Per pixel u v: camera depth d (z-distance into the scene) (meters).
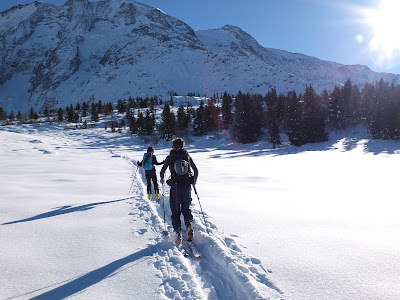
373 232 4.34
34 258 3.48
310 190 8.80
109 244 4.06
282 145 54.84
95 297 2.69
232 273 3.23
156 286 2.95
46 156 24.06
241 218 5.25
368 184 10.45
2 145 33.81
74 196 7.49
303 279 2.94
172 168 4.62
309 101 54.47
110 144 62.97
